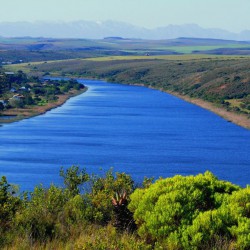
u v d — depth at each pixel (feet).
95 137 471.62
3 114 609.83
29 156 366.02
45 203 62.75
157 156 386.11
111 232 52.60
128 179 74.79
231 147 436.76
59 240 52.70
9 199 62.54
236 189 59.16
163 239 50.85
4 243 51.31
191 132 522.88
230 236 49.85
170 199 53.42
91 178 75.82
